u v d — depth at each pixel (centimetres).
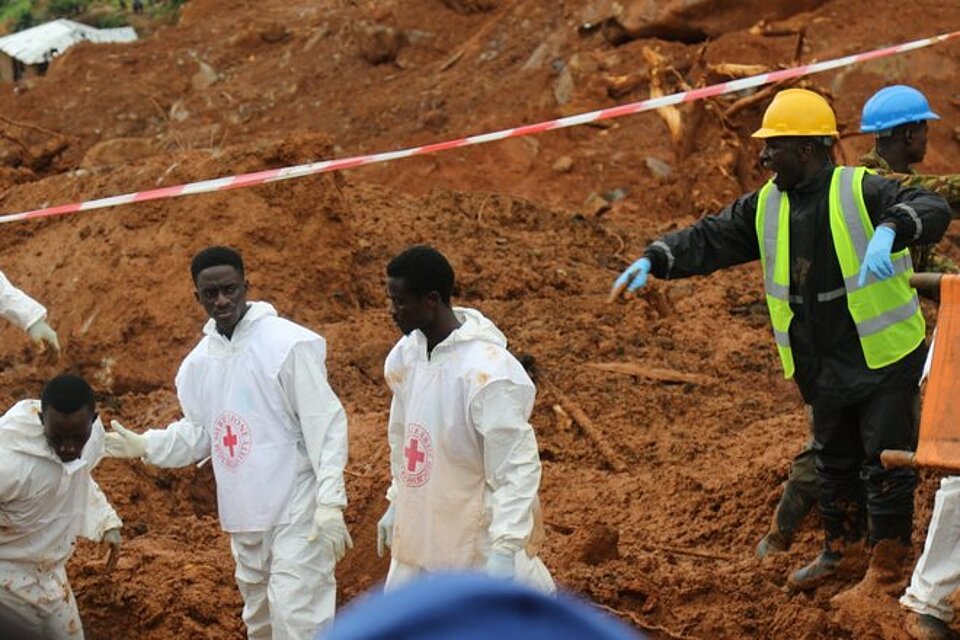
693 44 6297
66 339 3322
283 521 1694
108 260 3422
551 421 2853
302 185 3503
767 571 1988
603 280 3859
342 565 2155
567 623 323
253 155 3512
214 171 3512
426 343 1562
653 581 1967
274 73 7738
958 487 1656
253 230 3441
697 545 2202
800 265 1761
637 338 3334
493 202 4325
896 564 1814
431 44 7456
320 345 1698
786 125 1725
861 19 6028
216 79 7944
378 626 316
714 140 5138
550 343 3291
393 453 1639
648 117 5803
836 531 1905
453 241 4000
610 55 6344
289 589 1677
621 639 325
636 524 2297
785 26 6006
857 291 1730
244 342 1691
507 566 1496
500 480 1525
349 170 5766
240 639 1994
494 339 1547
